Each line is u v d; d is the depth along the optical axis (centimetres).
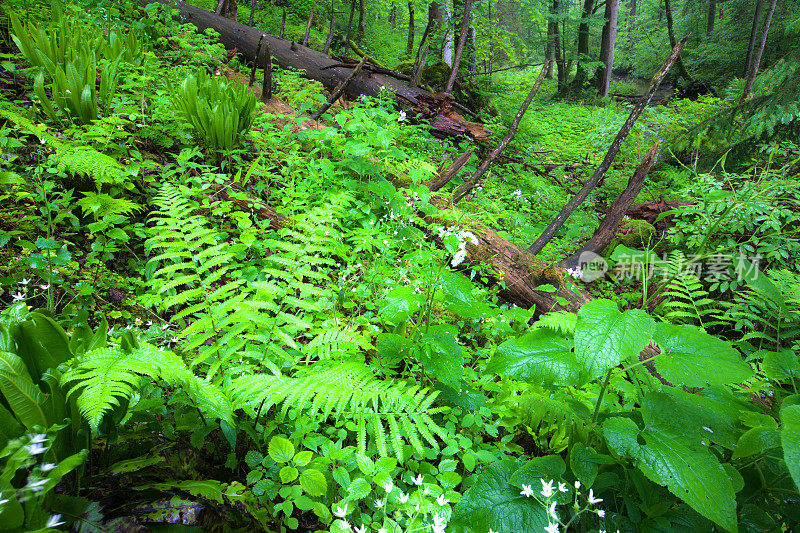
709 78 1298
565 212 472
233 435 168
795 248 379
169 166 348
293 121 508
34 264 235
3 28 495
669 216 509
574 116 1165
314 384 167
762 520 151
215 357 199
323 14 1247
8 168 297
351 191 397
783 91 463
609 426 150
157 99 418
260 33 769
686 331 157
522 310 318
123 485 145
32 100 381
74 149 290
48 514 116
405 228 381
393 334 225
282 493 154
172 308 268
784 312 257
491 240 389
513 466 169
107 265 289
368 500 169
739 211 376
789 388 230
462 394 222
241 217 319
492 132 700
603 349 137
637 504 161
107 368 137
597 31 2302
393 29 1644
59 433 131
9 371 121
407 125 627
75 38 441
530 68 1978
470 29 1009
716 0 1570
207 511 139
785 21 1063
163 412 177
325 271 298
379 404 190
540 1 1738
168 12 686
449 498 164
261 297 221
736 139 526
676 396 170
